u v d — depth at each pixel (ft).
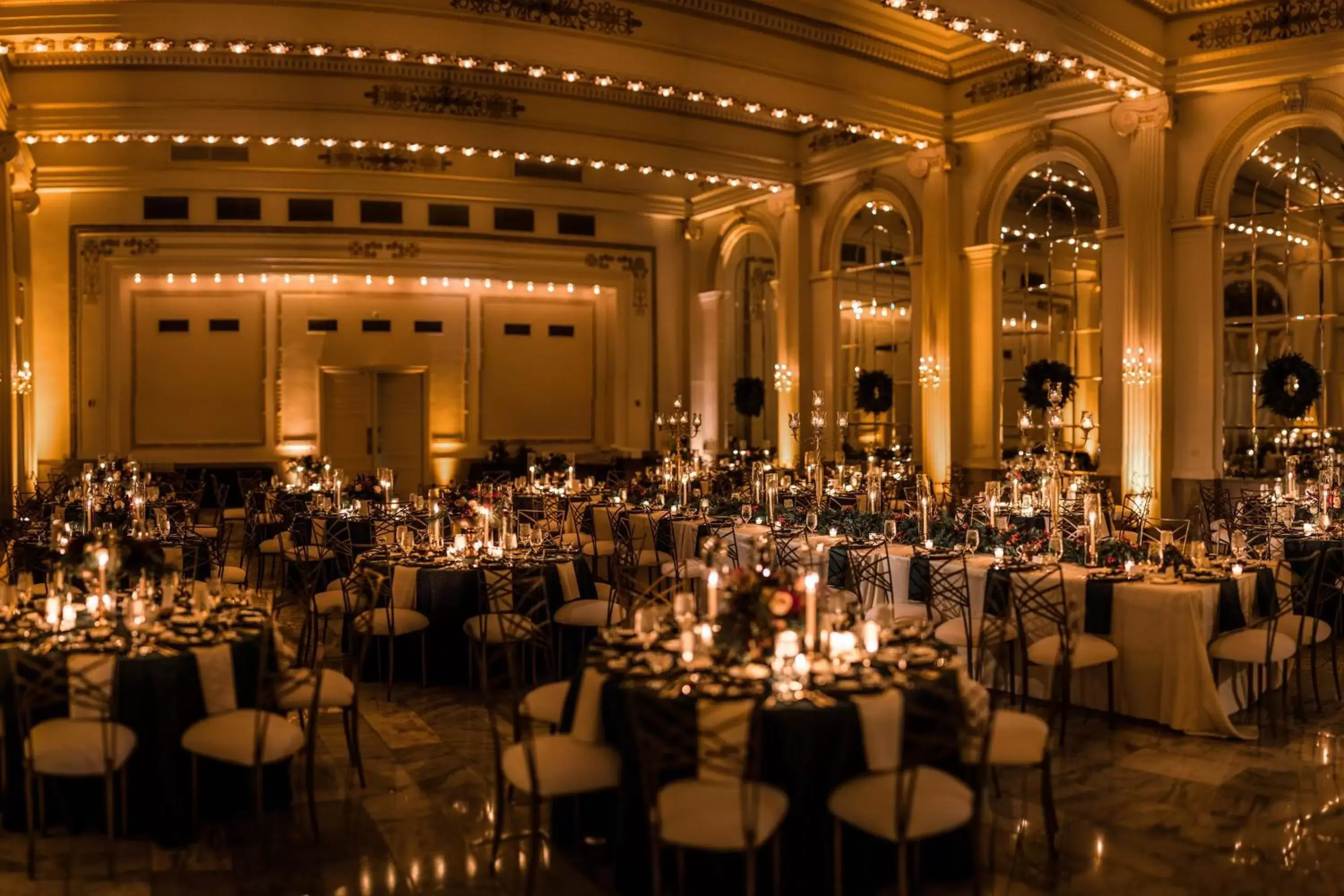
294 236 63.62
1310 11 39.63
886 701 14.21
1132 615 22.12
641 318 71.10
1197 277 43.86
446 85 48.73
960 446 52.60
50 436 61.57
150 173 60.54
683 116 54.80
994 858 15.88
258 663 17.65
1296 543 29.96
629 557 33.45
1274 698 23.54
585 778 14.80
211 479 63.31
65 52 44.32
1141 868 15.56
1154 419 44.11
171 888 15.14
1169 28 42.98
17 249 57.41
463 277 66.59
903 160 54.65
